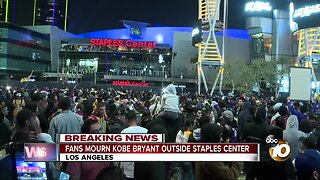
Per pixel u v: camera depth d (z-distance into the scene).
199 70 102.69
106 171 3.14
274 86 98.69
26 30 126.81
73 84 79.25
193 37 104.44
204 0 105.38
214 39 103.69
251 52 148.38
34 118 6.91
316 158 6.30
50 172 4.42
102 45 145.50
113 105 12.20
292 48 144.00
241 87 101.50
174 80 139.12
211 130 5.18
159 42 163.38
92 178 5.14
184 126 9.87
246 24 149.25
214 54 103.31
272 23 144.50
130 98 24.77
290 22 139.25
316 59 100.12
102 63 141.88
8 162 4.11
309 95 15.73
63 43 149.00
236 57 148.12
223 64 104.06
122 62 142.12
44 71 137.50
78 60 142.75
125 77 137.25
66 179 4.55
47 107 11.90
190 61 143.25
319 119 12.66
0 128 6.52
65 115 8.47
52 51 144.00
